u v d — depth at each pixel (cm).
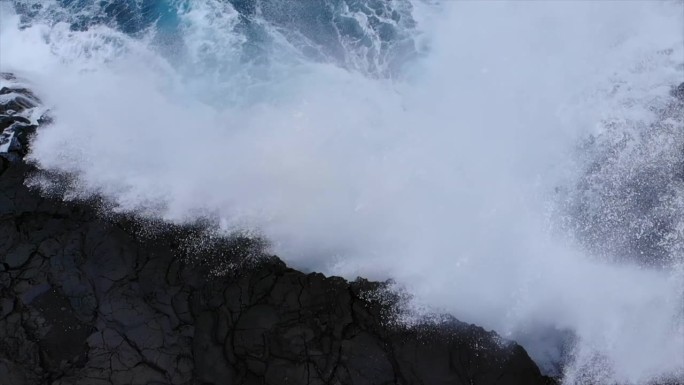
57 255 1119
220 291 1088
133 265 1116
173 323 1049
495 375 1023
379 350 1029
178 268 1116
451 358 1031
